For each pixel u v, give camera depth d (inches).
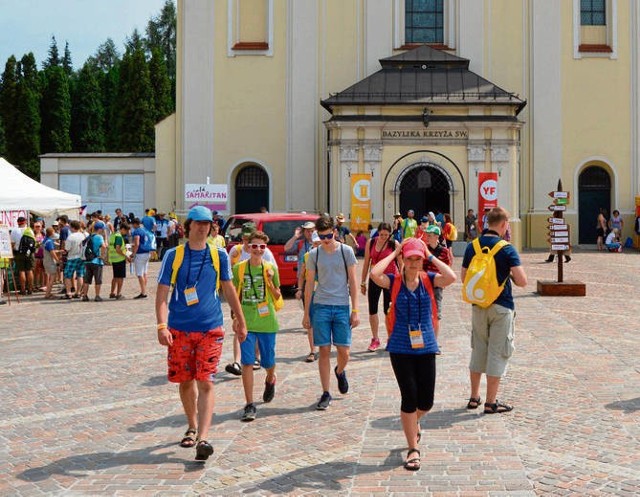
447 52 1523.1
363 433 314.5
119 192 1611.7
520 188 1528.1
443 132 1344.7
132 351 509.0
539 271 1024.9
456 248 1315.2
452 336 542.3
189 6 1533.0
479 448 291.6
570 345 500.7
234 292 304.0
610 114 1520.7
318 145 1529.3
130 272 1152.8
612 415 333.4
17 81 2800.2
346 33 1528.1
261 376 429.4
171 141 1565.0
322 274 366.3
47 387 406.3
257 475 266.5
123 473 270.1
